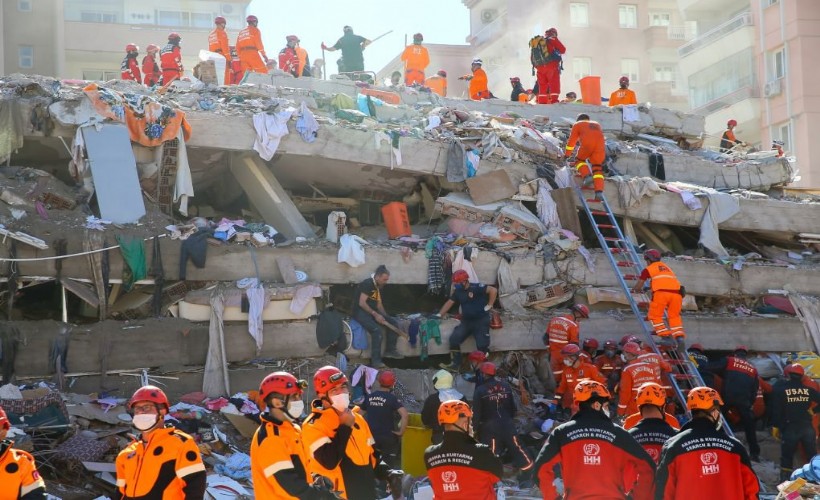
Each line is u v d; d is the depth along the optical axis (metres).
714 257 18.25
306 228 16.31
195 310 13.97
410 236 16.62
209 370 13.59
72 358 13.00
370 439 7.46
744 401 13.98
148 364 13.44
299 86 19.59
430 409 11.80
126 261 13.75
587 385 7.32
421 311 16.73
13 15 39.91
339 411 7.20
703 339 16.84
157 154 15.08
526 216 16.88
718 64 40.25
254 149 15.81
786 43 36.53
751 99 37.78
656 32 47.38
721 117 39.47
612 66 47.78
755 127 38.47
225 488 10.65
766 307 17.61
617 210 17.91
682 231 19.38
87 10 44.09
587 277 16.59
